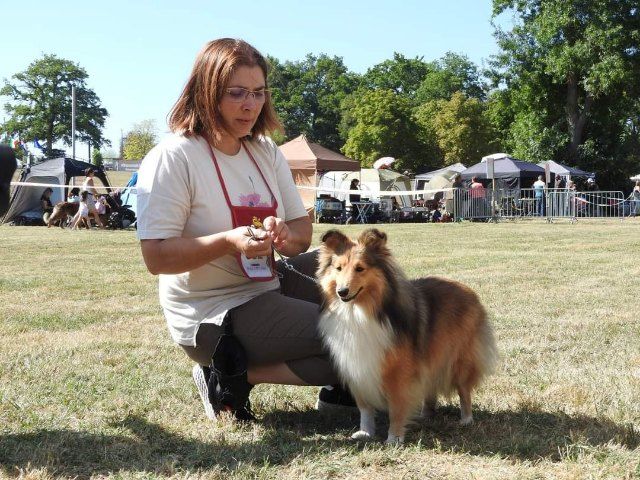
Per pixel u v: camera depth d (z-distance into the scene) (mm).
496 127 49188
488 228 22375
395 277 3723
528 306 7828
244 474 3195
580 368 5223
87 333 6555
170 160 3764
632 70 36781
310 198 27953
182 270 3676
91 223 23266
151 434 3807
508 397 4551
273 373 3988
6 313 7543
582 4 37469
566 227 22828
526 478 3172
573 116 40781
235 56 3721
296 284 4246
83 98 70250
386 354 3607
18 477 3186
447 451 3553
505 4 40906
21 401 4324
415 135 55594
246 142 4113
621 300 8219
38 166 25719
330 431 3973
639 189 30875
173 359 5574
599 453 3453
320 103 78688
